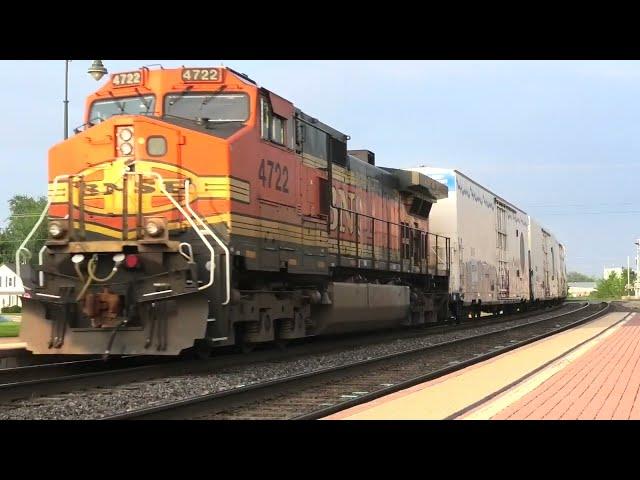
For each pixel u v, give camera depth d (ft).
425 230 76.43
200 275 35.14
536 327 76.23
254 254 38.22
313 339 58.08
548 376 32.09
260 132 39.58
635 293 394.11
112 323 33.91
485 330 72.13
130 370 33.83
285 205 42.65
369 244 59.57
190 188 35.76
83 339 34.17
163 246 33.73
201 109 38.88
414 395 26.55
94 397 28.22
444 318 78.48
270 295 41.55
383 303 58.65
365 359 42.96
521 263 117.70
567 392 27.30
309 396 29.58
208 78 39.06
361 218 58.08
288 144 43.55
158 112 38.73
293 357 43.83
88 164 36.40
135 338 33.94
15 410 25.57
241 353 42.22
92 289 34.58
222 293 34.73
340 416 22.71
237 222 36.35
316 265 47.14
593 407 23.97
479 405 24.35
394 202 67.67
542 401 25.18
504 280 103.35
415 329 73.15
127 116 36.32
